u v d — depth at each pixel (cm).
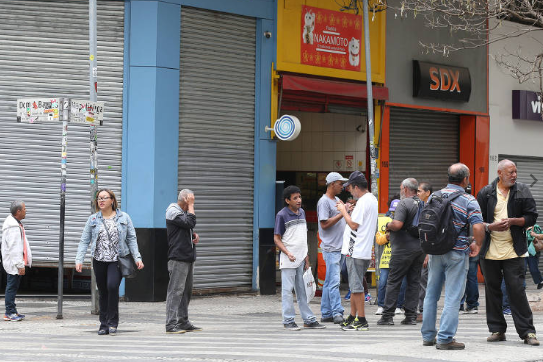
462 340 1003
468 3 1717
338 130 1998
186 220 1112
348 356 834
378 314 1407
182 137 1630
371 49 1934
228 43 1708
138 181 1572
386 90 1927
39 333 1124
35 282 1694
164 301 1570
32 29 1590
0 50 1587
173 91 1605
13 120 1584
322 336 1059
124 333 1127
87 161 1580
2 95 1585
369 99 1650
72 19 1591
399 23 1994
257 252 1741
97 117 1330
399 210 1197
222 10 1683
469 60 2147
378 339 1016
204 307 1507
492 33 2181
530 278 2295
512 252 955
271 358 826
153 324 1245
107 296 1120
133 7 1584
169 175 1595
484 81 2181
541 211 2328
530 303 1485
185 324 1141
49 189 1580
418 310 1321
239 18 1727
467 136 2177
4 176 1580
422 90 2016
